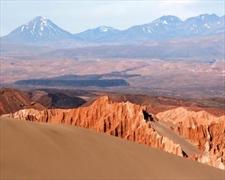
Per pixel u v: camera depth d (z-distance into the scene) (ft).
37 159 210.79
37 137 230.07
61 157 220.84
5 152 207.21
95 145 249.55
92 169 221.25
